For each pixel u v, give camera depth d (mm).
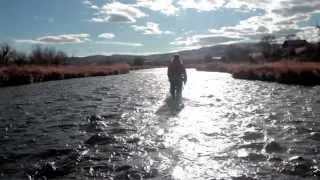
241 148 11891
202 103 24547
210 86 40469
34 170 9953
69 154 11406
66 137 13930
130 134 14180
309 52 89750
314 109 20828
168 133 14359
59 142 13070
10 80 51875
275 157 10758
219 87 38844
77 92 35688
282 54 103750
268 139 13086
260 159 10617
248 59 109750
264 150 11586
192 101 25859
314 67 43938
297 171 9523
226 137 13562
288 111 20156
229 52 141625
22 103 26547
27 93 35656
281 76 44594
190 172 9570
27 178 9375
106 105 24109
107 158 10906
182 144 12523
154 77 69625
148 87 41562
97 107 23062
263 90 34000
